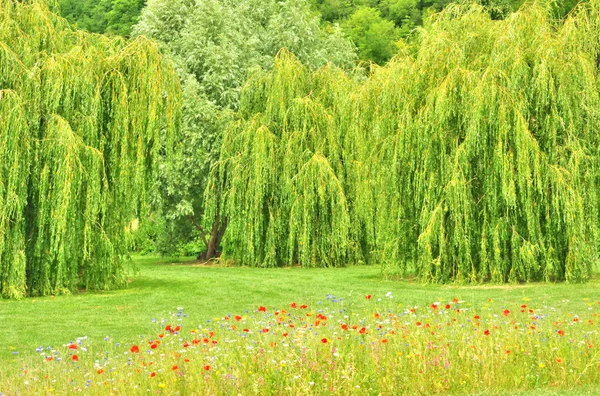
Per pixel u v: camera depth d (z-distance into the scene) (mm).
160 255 37219
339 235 27031
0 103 17375
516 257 19312
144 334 13164
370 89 22031
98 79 19109
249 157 28125
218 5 34906
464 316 11414
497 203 19172
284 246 28391
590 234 19141
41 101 18156
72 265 18688
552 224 19156
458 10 21438
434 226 19547
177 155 20922
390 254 20938
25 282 18266
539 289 18016
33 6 19281
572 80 18875
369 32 53625
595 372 8547
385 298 17156
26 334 13367
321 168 26734
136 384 8023
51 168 18031
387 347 9102
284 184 27578
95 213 18625
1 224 17500
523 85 19094
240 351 8938
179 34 35531
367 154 22078
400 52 22188
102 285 19625
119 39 20922
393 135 20562
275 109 28094
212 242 33531
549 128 18969
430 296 17328
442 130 19500
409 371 8344
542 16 20109
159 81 19812
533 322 11008
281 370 8023
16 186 17500
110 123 19406
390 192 20625
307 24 37656
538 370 8602
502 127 18688
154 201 31422
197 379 7953
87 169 18484
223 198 28812
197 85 32000
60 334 13336
